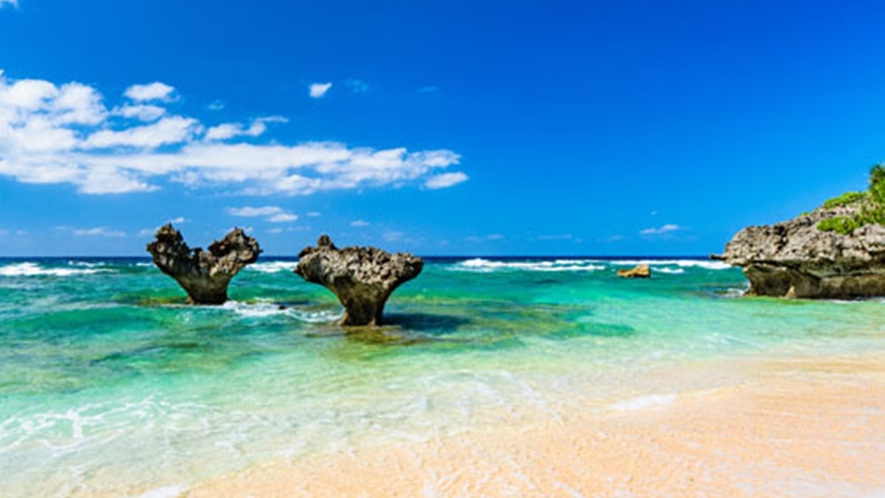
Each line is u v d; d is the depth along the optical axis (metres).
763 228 31.36
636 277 50.25
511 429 8.23
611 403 9.59
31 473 6.76
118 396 10.02
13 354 13.48
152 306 23.56
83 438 7.93
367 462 7.03
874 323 19.58
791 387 10.56
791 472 6.39
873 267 27.44
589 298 29.20
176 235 24.20
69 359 13.01
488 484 6.29
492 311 23.08
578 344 15.34
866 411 8.85
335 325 18.89
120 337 16.08
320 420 8.72
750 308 24.31
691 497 5.80
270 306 24.48
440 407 9.38
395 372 11.98
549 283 41.91
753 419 8.49
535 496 5.95
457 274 55.66
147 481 6.54
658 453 7.12
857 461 6.69
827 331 17.80
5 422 8.58
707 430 8.00
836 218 30.30
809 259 28.11
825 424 8.19
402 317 21.02
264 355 13.75
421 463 6.96
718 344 15.41
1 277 44.62
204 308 23.52
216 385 10.83
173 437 7.98
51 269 58.81
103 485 6.44
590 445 7.48
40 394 10.09
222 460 7.14
